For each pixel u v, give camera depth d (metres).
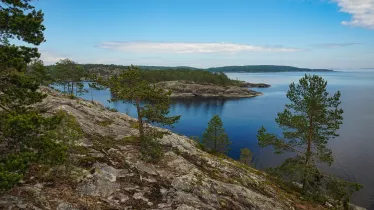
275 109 110.94
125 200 12.25
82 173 13.00
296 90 26.81
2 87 9.45
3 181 6.88
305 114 26.89
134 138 20.88
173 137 24.75
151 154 18.20
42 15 10.45
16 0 9.79
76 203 10.70
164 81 166.75
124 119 28.02
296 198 24.50
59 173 12.50
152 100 20.77
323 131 25.75
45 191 10.84
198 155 22.81
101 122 23.30
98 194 12.01
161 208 12.43
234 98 150.00
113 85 20.11
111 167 14.82
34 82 10.02
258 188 21.89
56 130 12.30
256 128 78.00
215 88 162.12
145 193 13.43
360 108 109.12
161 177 15.72
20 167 7.62
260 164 50.44
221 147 52.06
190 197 14.41
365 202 35.59
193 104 126.88
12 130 8.23
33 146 9.00
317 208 23.47
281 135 68.25
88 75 20.09
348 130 73.31
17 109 9.93
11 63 8.77
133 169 15.45
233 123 85.00
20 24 9.08
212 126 49.53
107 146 17.56
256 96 159.62
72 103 24.50
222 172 21.42
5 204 8.88
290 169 25.73
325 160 25.86
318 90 25.20
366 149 56.78
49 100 23.17
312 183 27.56
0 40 9.43
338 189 24.86
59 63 54.22
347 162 49.62
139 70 20.56
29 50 9.88
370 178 42.91
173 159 19.00
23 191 10.03
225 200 15.85
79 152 15.27
